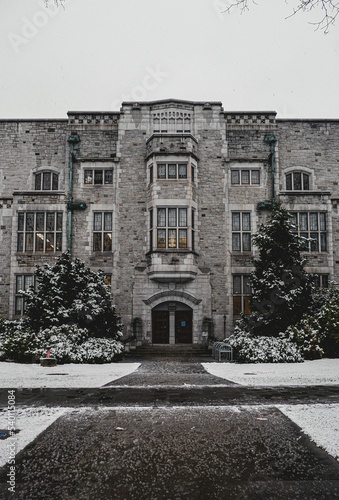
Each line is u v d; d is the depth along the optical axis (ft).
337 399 29.63
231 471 16.74
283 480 15.92
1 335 60.80
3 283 76.84
